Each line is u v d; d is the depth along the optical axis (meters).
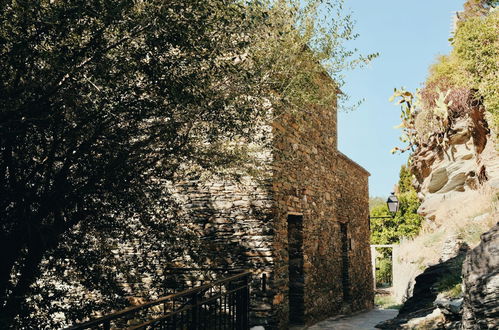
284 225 7.09
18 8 2.75
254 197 6.72
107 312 4.67
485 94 8.41
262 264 6.57
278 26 4.73
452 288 6.88
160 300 3.26
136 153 4.03
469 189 10.88
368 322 8.32
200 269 6.31
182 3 3.19
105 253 4.64
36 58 3.12
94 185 3.88
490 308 4.20
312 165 8.62
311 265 8.22
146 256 5.22
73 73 3.06
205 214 6.86
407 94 12.77
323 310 8.71
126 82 3.48
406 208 19.09
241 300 5.12
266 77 4.59
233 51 3.90
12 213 3.66
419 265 11.68
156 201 4.75
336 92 6.60
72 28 3.13
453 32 11.30
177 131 4.12
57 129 3.55
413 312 7.21
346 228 10.86
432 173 11.77
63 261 4.33
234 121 4.12
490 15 9.19
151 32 3.08
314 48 5.46
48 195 3.73
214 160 4.63
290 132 7.52
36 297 4.16
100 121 3.61
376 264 19.92
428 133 11.95
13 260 3.66
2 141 3.28
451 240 9.40
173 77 3.38
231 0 3.55
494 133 8.81
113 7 2.88
